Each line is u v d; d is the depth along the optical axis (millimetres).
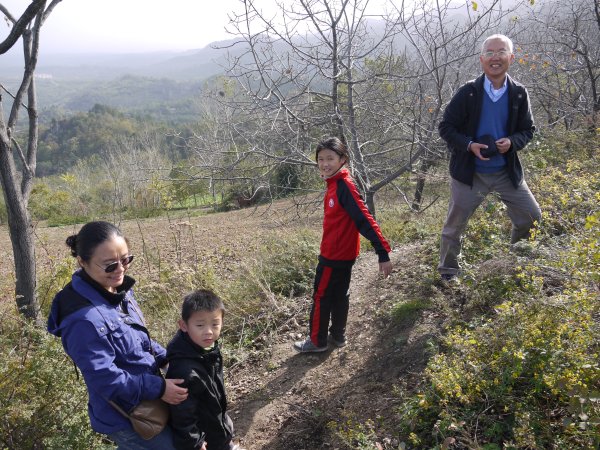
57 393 3553
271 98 6316
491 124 3982
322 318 4254
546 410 2701
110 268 2391
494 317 3600
